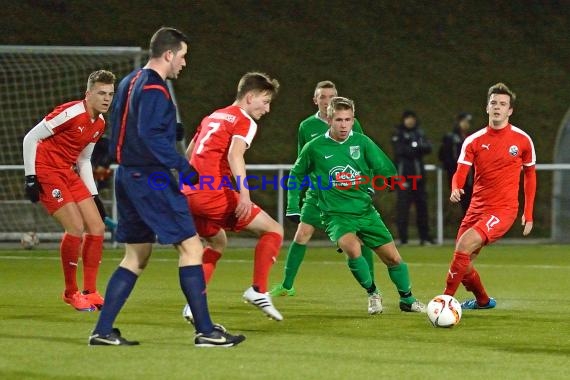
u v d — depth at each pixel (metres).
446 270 34.50
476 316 21.53
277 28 66.88
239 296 25.66
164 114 15.86
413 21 69.50
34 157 21.97
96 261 22.42
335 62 65.38
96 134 22.69
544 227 55.06
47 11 63.88
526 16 71.19
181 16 65.88
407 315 21.61
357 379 13.93
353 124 24.62
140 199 16.16
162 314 21.36
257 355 15.81
